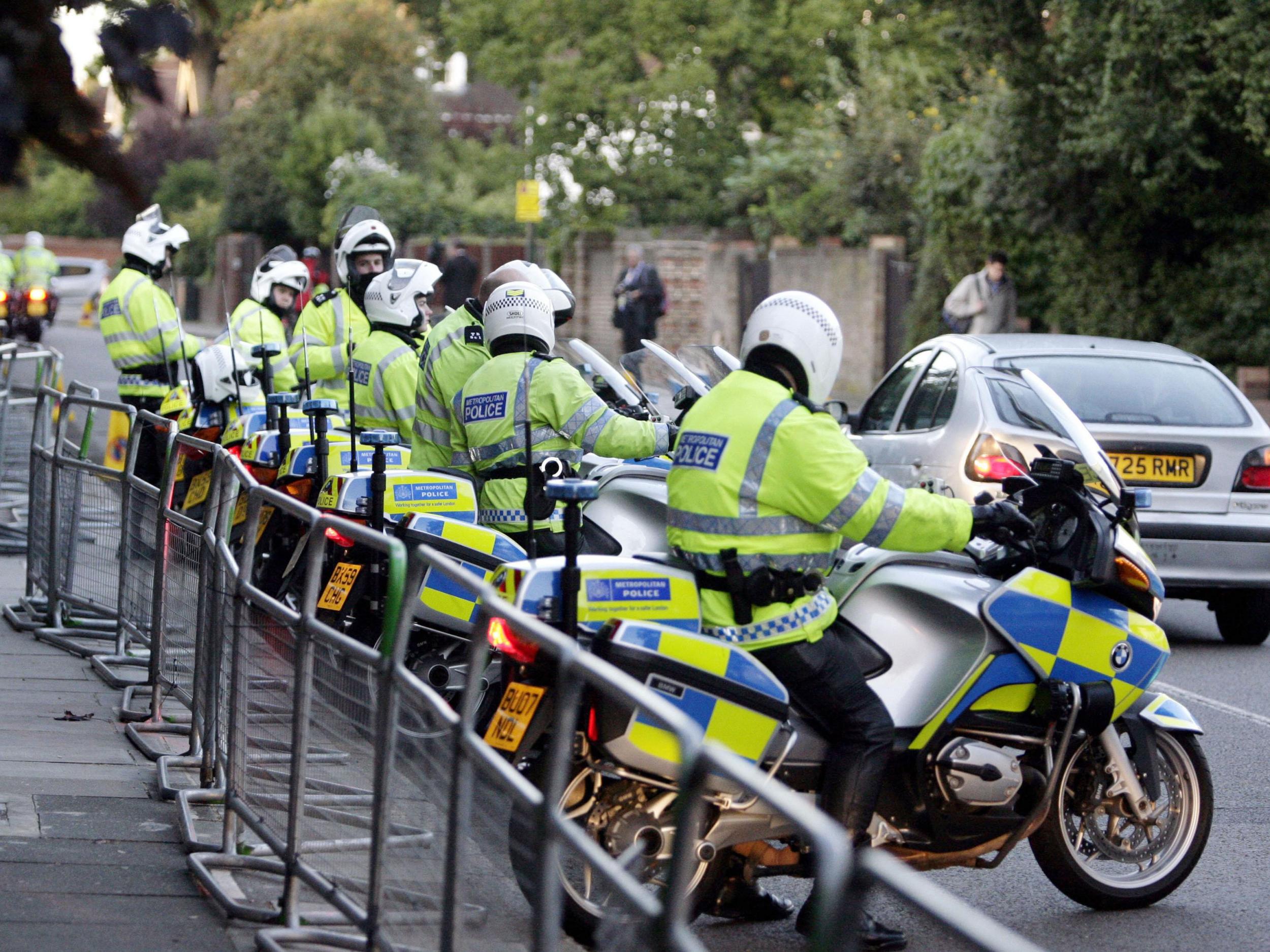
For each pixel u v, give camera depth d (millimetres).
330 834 16594
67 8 10297
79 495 32562
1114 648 18922
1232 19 61750
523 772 17922
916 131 109312
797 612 17234
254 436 32344
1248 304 70562
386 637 15133
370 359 30359
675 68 134375
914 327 92875
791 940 18703
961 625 18500
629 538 26906
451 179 192000
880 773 17281
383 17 186500
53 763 23906
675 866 9648
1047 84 71188
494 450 23719
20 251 102000
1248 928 19625
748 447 17031
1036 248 82000
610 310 137875
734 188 133375
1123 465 36062
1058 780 19000
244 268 179500
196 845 19891
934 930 18109
